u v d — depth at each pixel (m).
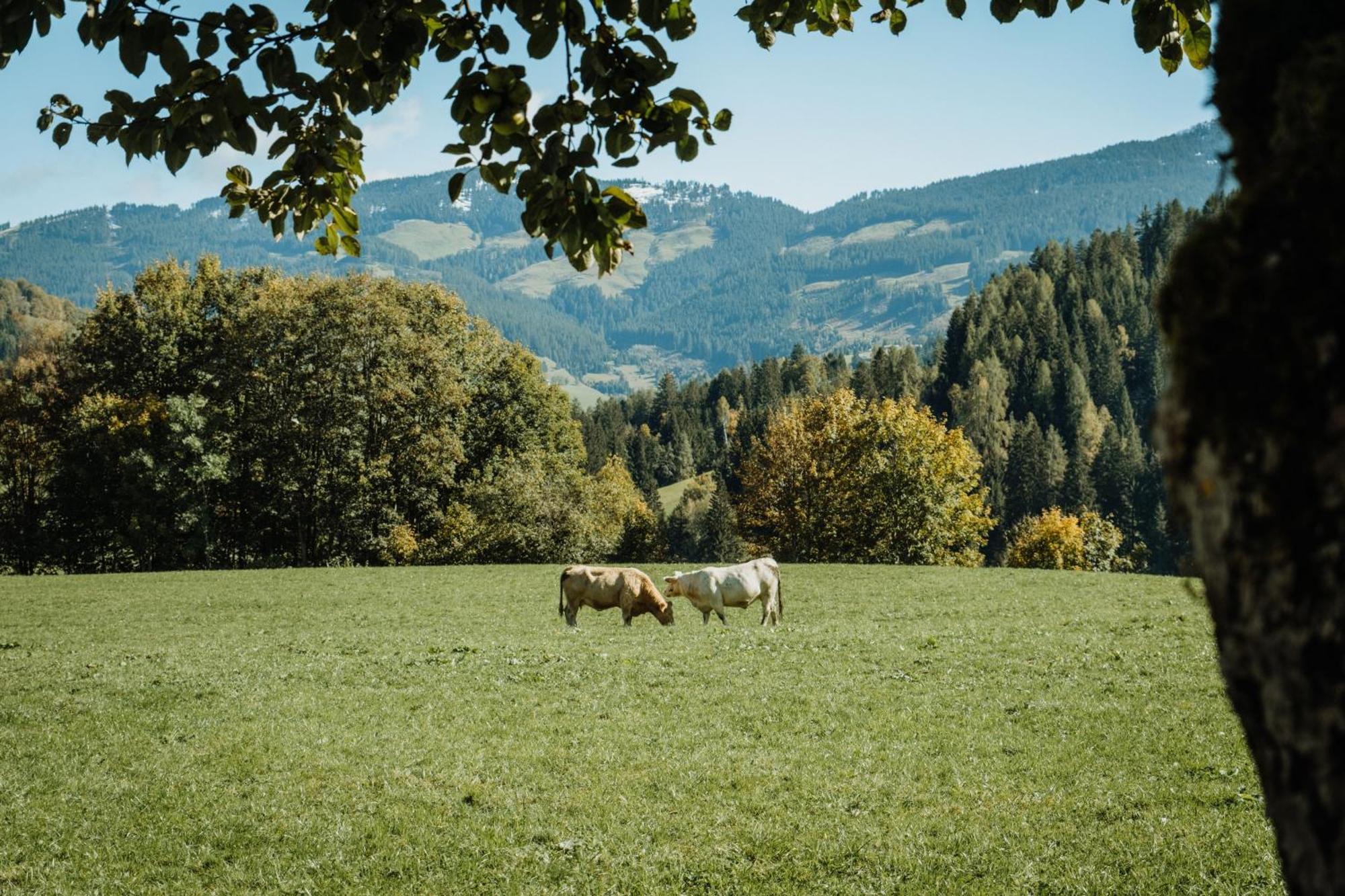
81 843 9.52
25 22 3.78
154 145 4.23
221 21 3.93
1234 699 1.68
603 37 4.06
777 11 5.56
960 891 7.88
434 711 14.24
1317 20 1.67
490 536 55.53
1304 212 1.50
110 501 52.91
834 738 12.30
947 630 20.98
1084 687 14.48
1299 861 1.52
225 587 38.72
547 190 4.13
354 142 4.82
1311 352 1.46
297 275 59.81
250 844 9.45
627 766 11.41
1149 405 167.12
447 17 4.17
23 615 31.08
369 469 54.59
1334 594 1.42
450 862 8.89
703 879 8.34
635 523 87.31
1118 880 7.85
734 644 19.11
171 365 56.91
